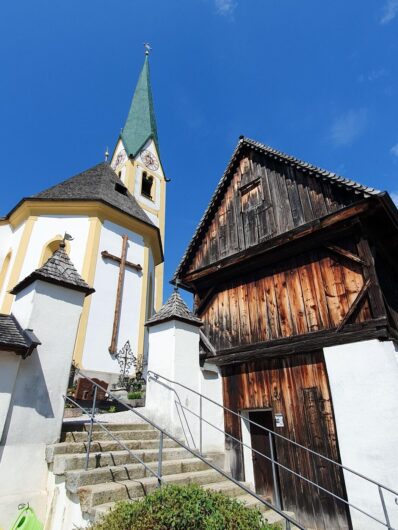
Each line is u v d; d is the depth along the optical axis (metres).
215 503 3.00
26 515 3.75
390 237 7.48
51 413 4.58
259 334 8.05
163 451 5.21
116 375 11.93
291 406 6.80
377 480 5.22
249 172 10.12
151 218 23.92
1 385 4.20
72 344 5.07
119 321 13.19
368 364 5.87
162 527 2.67
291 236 7.72
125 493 3.85
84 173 18.48
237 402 7.71
